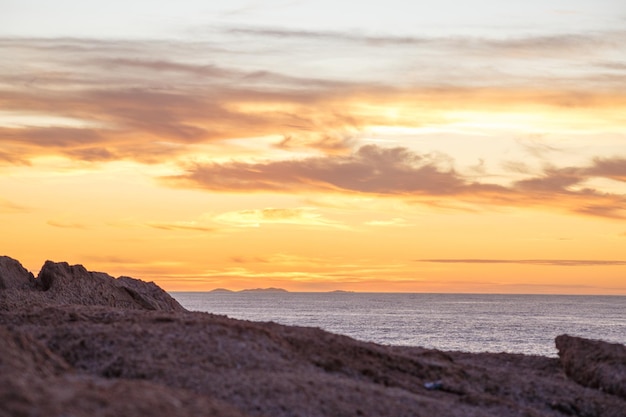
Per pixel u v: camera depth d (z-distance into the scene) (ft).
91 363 73.61
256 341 82.12
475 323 476.54
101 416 50.62
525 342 315.17
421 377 85.05
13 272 141.08
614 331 399.44
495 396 83.15
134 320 90.38
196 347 77.25
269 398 65.46
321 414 63.77
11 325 85.97
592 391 89.61
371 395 70.59
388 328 408.46
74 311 97.35
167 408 54.44
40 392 52.85
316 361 80.89
